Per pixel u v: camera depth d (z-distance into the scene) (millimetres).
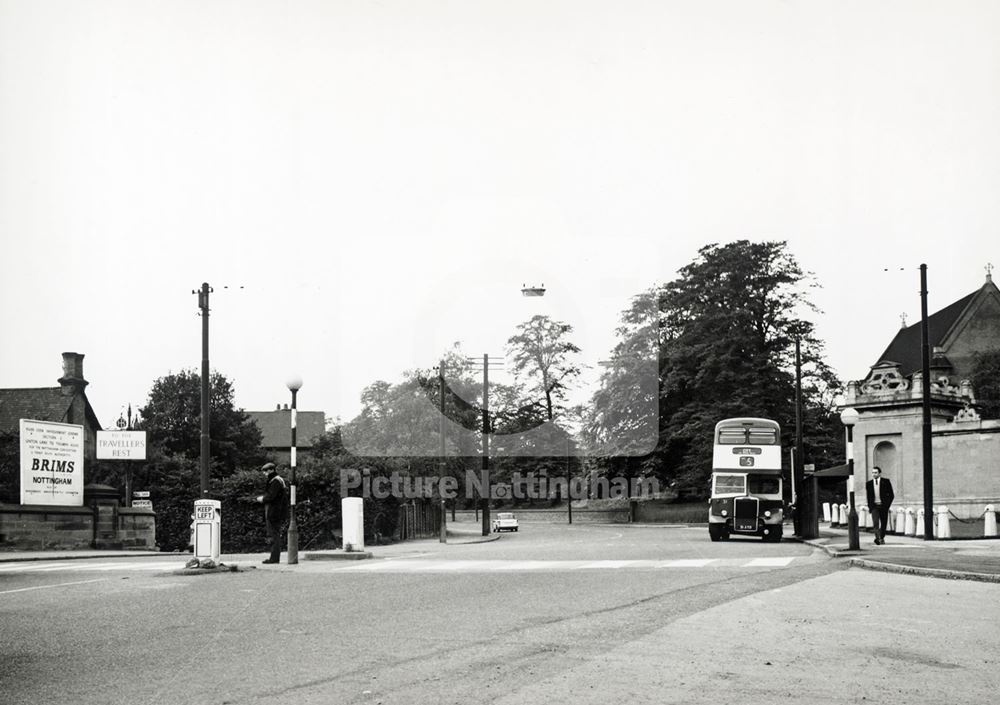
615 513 78562
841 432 77938
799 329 72062
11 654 10820
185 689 9062
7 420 62281
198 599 15555
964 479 50125
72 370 63688
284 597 15656
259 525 46938
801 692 9000
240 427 91125
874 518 30625
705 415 69875
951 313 84500
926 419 35469
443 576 18969
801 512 37875
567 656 10328
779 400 70438
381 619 13031
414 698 8555
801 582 17672
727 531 39125
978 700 8891
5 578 20016
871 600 15125
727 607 14008
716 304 71875
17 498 47094
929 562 20797
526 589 16344
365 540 45031
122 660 10453
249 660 10352
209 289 37719
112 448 46531
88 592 16734
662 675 9508
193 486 51344
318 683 9203
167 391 89000
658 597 15172
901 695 9008
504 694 8688
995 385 71625
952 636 12086
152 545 38906
